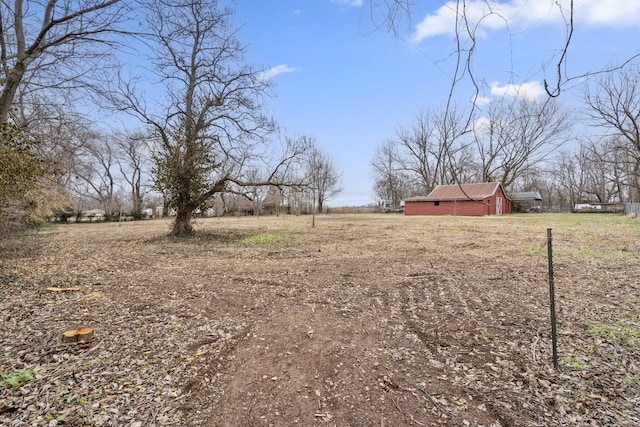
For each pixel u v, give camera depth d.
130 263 8.07
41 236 14.73
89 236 14.83
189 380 2.77
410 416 2.28
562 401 2.40
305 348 3.35
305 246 10.89
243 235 14.02
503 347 3.31
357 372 2.88
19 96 8.23
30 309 4.53
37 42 6.79
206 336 3.67
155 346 3.41
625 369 2.81
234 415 2.31
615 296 4.80
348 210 50.50
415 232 14.85
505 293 5.18
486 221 21.78
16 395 2.50
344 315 4.31
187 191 12.96
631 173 24.66
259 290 5.52
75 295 5.25
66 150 9.63
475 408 2.35
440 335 3.65
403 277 6.34
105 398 2.49
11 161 5.53
